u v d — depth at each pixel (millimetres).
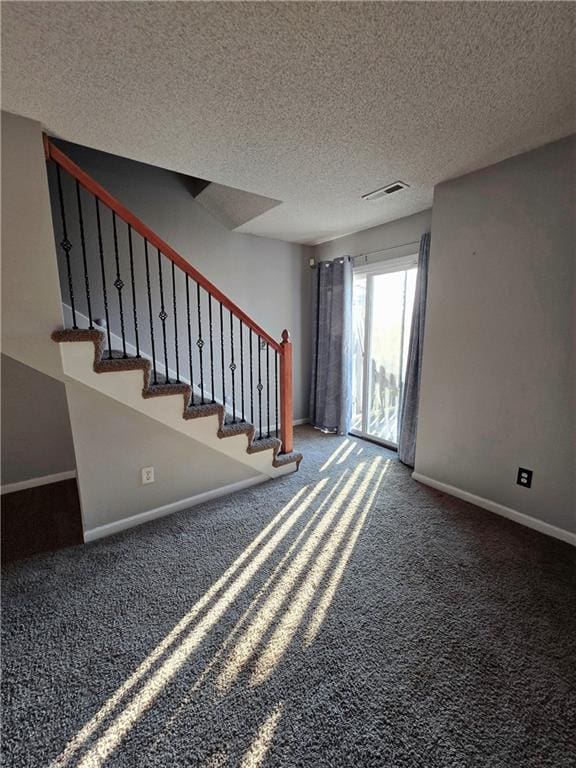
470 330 2521
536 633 1510
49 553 2035
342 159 2254
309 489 2869
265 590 1758
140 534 2230
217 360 3900
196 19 1223
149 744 1103
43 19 1200
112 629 1523
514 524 2342
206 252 3686
